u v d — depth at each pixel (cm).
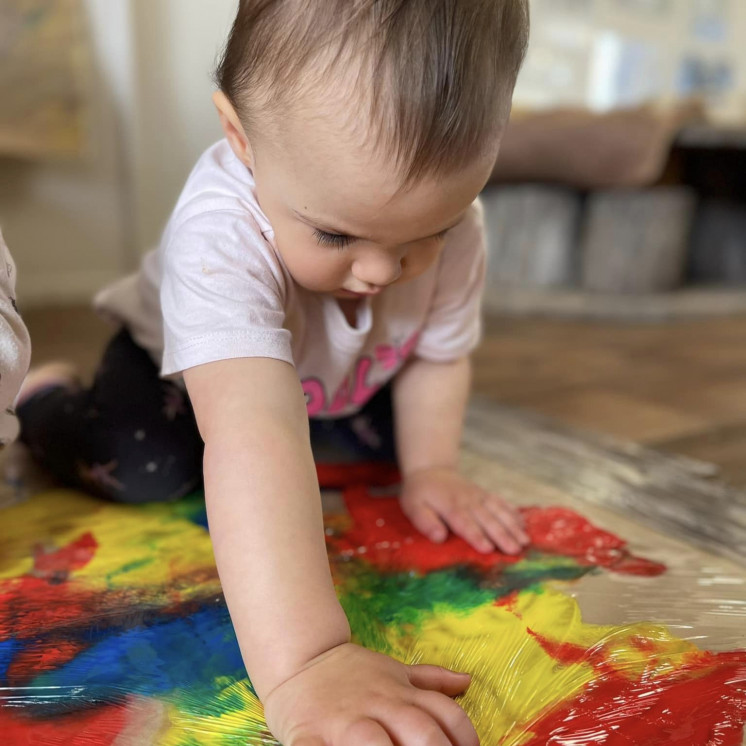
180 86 265
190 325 55
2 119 211
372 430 89
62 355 152
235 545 47
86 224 254
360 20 46
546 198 243
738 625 56
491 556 67
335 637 45
